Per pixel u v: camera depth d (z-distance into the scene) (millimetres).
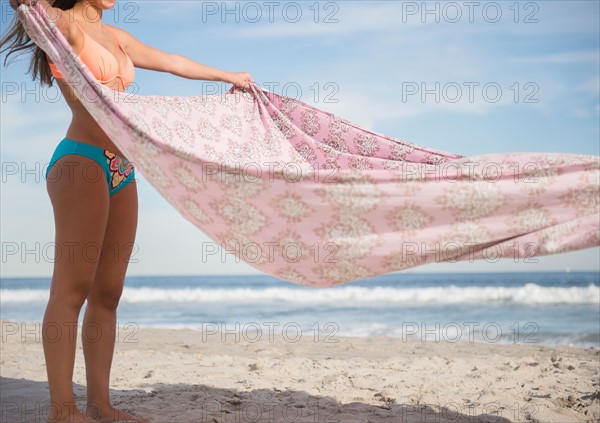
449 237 2795
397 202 2789
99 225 3035
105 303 3283
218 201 2871
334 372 5418
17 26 3088
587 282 46750
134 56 3520
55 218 3014
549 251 2715
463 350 7531
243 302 24000
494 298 21891
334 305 20984
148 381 4801
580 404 4074
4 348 6852
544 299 21344
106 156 3078
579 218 2719
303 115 3986
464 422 3482
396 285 44719
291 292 25031
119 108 2791
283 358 6586
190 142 3486
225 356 6477
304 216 2840
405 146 3834
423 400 4105
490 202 2748
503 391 4430
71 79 2844
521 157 2793
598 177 2701
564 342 9484
